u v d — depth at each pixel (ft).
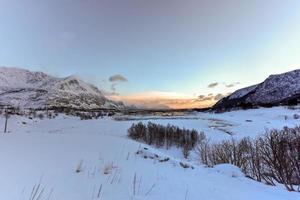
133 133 86.48
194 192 12.85
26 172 15.08
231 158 29.35
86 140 31.96
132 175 15.75
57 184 13.12
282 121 140.46
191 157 59.98
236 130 105.60
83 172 15.83
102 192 12.11
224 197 12.35
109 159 20.54
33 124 143.84
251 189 14.67
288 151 22.02
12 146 24.18
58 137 33.91
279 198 12.94
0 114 165.58
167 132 81.87
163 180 15.03
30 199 10.71
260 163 24.75
